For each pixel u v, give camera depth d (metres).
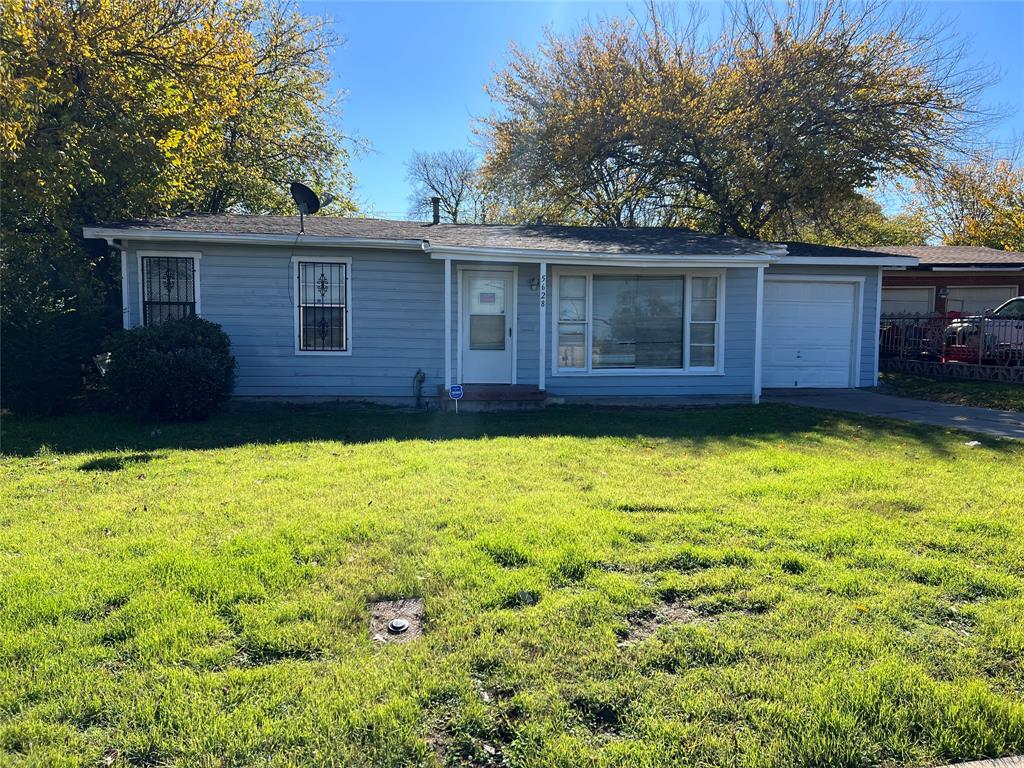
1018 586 3.52
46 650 2.87
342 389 11.21
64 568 3.74
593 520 4.62
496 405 10.52
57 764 2.20
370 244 10.69
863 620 3.18
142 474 6.08
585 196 21.27
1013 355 13.02
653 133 17.94
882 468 6.28
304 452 7.15
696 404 11.27
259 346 10.91
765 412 10.22
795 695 2.58
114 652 2.87
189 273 10.68
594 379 11.84
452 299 11.35
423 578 3.65
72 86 10.89
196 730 2.37
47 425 8.66
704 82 18.17
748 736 2.36
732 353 12.06
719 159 18.25
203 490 5.47
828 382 13.29
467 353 11.56
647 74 18.72
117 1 11.95
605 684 2.66
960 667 2.77
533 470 6.24
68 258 11.98
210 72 13.34
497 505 5.00
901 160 16.89
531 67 20.53
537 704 2.53
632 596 3.42
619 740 2.35
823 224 20.09
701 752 2.29
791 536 4.33
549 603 3.35
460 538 4.28
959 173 17.30
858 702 2.53
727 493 5.41
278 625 3.11
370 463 6.50
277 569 3.72
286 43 19.47
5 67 9.83
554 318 11.66
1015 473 6.08
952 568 3.75
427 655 2.87
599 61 19.08
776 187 17.52
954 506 5.00
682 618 3.24
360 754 2.27
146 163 11.70
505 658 2.84
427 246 10.30
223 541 4.21
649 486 5.66
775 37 17.50
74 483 5.73
